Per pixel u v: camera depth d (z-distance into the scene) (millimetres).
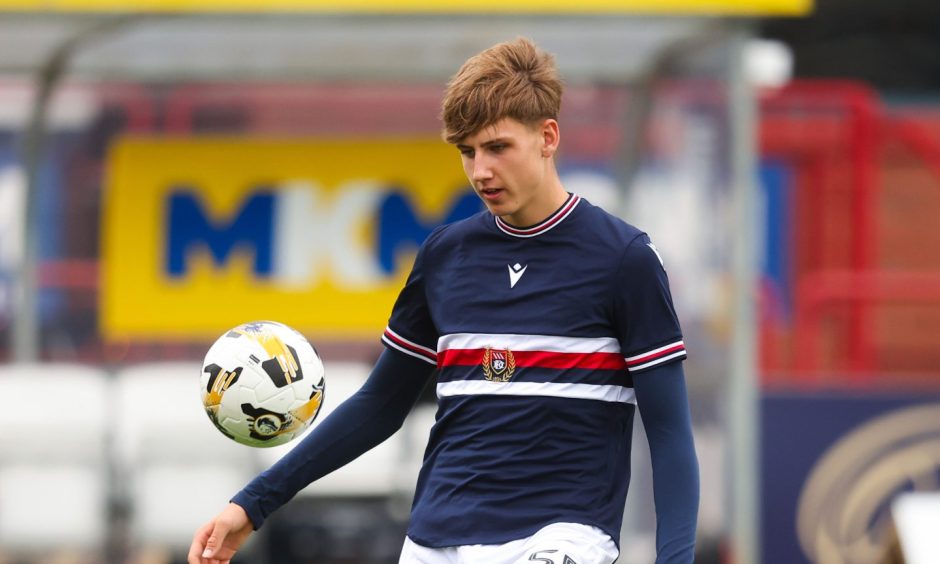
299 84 33469
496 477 13609
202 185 33750
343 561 29016
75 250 36031
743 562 29078
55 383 30188
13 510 29156
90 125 35062
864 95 38312
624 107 33594
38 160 32906
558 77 13688
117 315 33625
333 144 33750
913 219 39969
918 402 32250
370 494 29266
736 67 29453
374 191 33812
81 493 29266
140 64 32969
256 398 13961
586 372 13555
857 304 36719
